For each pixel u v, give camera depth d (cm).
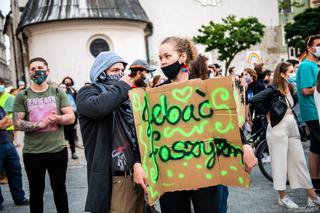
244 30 2595
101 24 2506
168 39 316
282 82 543
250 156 293
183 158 307
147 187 283
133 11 2612
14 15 3534
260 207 550
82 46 2491
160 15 3148
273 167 548
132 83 335
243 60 3148
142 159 280
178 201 312
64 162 480
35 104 478
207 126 306
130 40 2603
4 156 606
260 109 552
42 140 470
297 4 4512
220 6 3231
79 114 320
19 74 3497
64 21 2452
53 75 2497
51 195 683
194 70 393
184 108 306
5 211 592
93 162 311
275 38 3303
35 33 2541
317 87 485
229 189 657
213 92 300
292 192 621
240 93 305
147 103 304
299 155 533
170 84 305
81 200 636
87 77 2502
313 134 567
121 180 313
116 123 315
